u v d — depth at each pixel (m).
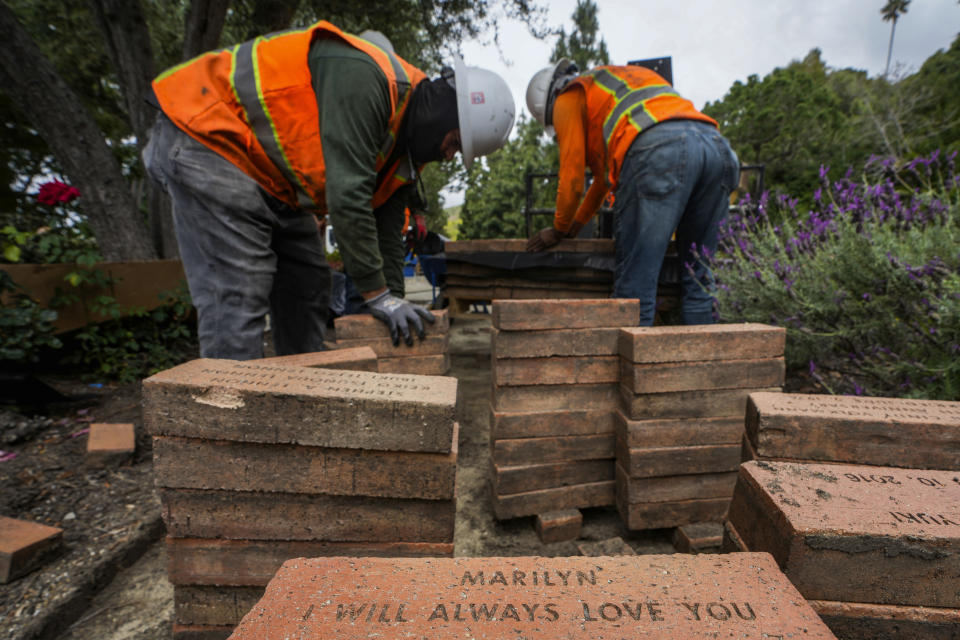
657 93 2.13
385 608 0.59
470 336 5.03
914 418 0.99
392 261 2.35
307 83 1.47
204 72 1.47
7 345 2.27
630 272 2.20
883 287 1.90
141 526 1.52
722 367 1.46
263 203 1.57
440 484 0.93
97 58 5.92
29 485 1.73
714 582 0.64
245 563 0.98
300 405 0.89
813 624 0.57
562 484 1.61
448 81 1.88
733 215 3.24
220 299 1.53
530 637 0.55
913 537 0.68
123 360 3.10
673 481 1.50
